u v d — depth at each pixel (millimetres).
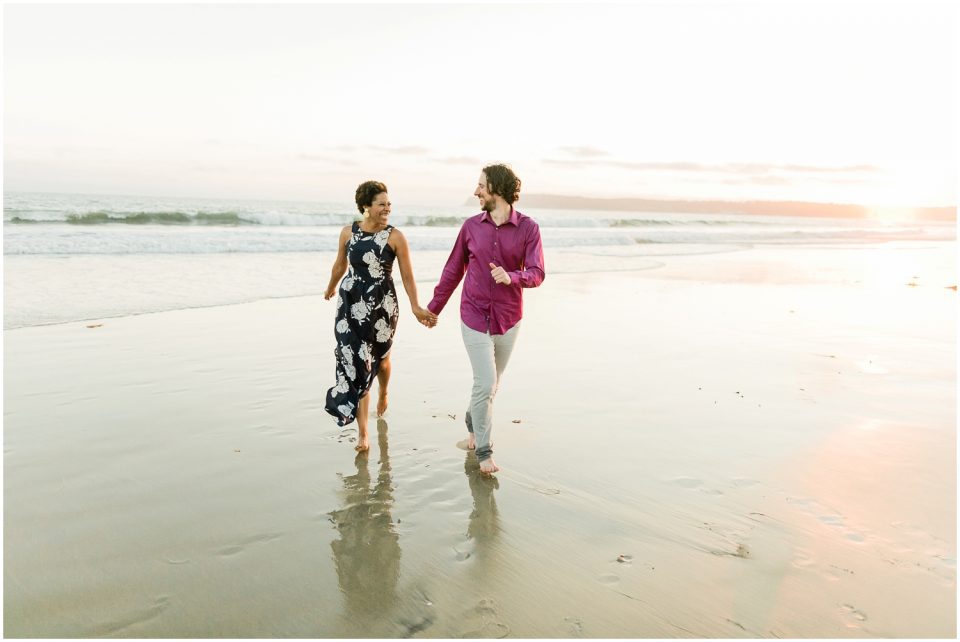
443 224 28766
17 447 3809
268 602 2410
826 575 2629
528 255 3643
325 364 5879
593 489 3461
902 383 5586
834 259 18953
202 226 21188
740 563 2727
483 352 3664
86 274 10438
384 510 3195
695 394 5215
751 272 14781
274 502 3238
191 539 2844
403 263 4027
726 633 2268
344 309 3965
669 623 2330
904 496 3375
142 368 5559
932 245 27750
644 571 2670
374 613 2369
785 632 2271
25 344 6203
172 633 2209
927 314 9250
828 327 8164
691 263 16844
